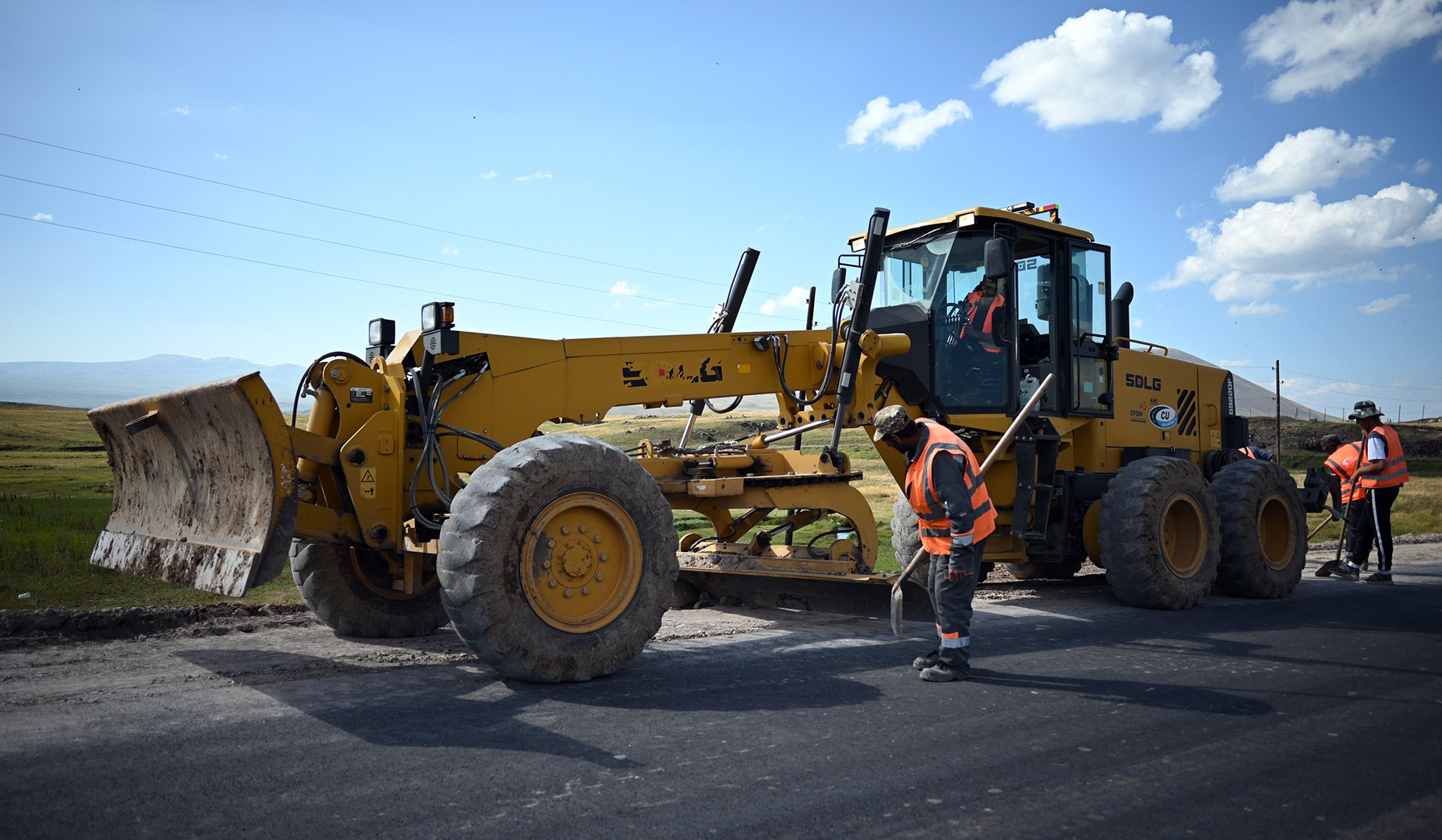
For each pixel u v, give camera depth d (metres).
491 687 4.16
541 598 4.23
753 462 6.63
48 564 7.20
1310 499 8.93
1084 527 7.55
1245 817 2.75
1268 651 5.37
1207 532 7.32
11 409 102.62
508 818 2.61
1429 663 5.07
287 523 4.21
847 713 3.83
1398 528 16.31
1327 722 3.82
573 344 5.53
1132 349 8.52
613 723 3.60
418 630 5.67
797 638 5.54
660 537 4.60
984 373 7.32
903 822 2.65
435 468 5.00
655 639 5.46
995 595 7.86
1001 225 7.11
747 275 6.51
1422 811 2.82
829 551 6.23
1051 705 4.04
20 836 2.42
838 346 6.50
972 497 4.54
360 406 4.84
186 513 4.79
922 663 4.64
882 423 4.62
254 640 5.30
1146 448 8.32
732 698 4.04
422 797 2.76
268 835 2.46
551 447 4.29
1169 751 3.38
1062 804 2.82
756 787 2.91
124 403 4.92
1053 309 7.59
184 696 3.90
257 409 4.14
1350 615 6.92
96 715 3.59
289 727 3.46
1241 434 9.50
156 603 6.37
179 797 2.73
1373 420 9.34
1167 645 5.56
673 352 5.90
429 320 4.84
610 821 2.60
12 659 4.57
